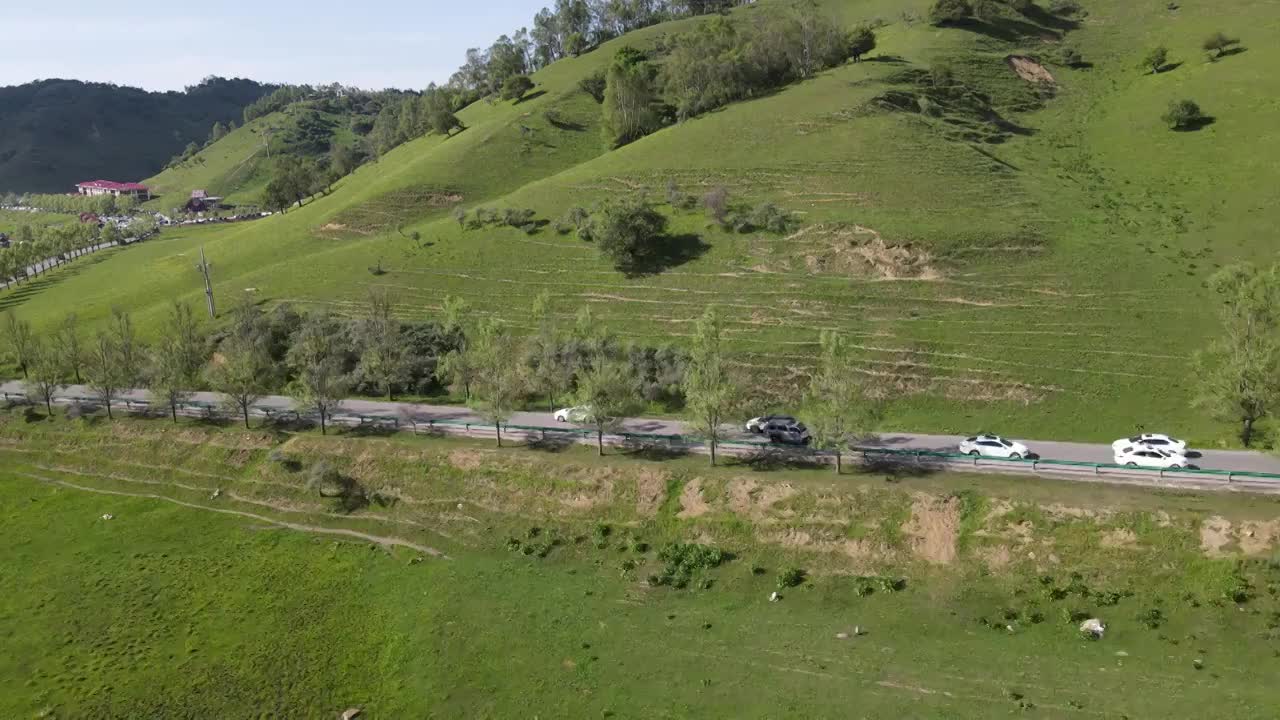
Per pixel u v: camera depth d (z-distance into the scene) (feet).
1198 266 235.81
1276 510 128.06
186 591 150.51
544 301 246.88
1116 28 483.92
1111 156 328.90
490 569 151.64
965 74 414.00
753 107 392.47
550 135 472.44
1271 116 318.45
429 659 125.70
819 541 143.54
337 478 182.60
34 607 146.41
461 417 213.25
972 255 251.60
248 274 336.29
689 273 274.36
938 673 112.98
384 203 399.03
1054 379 204.03
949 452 171.53
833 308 243.60
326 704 116.57
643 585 142.00
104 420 225.35
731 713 108.47
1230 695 102.42
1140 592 122.11
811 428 159.22
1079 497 138.51
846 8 602.85
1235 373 162.09
